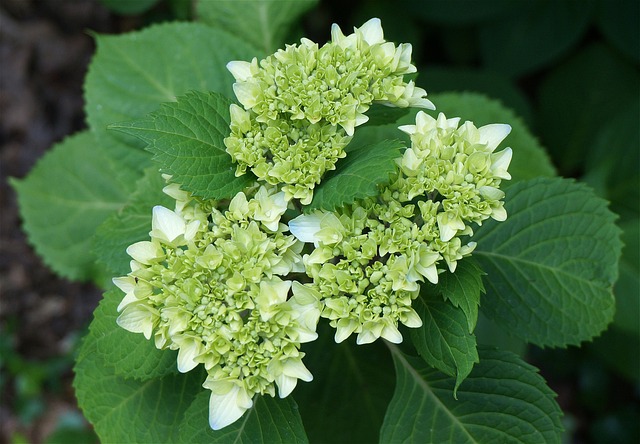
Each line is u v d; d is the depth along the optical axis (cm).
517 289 44
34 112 74
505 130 37
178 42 49
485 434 41
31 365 72
